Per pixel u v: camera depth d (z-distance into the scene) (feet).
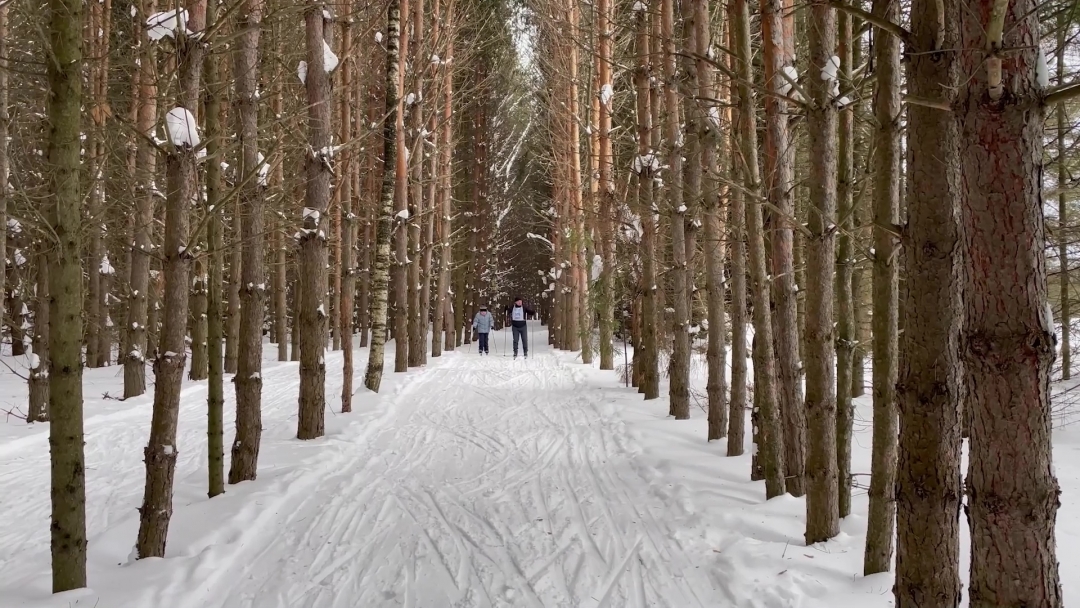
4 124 22.56
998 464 6.70
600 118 39.88
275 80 25.58
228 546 14.82
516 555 14.74
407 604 12.53
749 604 11.86
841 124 15.03
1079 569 12.59
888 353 12.30
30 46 22.56
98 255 49.01
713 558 13.93
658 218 32.94
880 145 11.61
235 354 47.96
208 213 14.03
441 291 63.16
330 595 12.92
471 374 47.75
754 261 18.02
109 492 21.18
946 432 9.38
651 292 33.50
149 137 13.92
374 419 29.58
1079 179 19.03
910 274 9.50
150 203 29.40
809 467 14.24
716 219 23.66
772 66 14.97
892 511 12.43
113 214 29.86
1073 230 24.70
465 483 20.38
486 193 81.61
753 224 17.93
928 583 9.45
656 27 30.09
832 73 12.84
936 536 9.42
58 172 11.68
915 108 9.22
